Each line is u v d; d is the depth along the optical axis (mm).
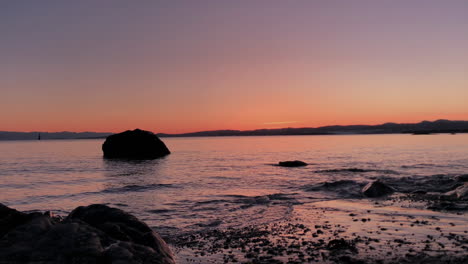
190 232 11453
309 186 22203
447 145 85500
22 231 5672
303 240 9547
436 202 15234
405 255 7590
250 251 8711
